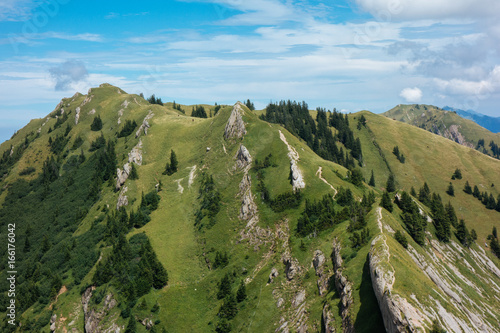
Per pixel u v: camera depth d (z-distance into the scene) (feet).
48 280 517.55
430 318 216.33
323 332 274.98
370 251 285.23
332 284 314.76
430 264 339.57
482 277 425.28
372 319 240.73
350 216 395.96
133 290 406.41
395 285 236.43
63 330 431.02
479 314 317.83
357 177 515.09
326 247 361.51
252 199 498.69
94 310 415.23
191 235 504.43
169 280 430.20
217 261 440.45
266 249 428.97
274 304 349.82
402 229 372.79
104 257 494.59
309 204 433.89
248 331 337.31
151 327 371.97
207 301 397.39
